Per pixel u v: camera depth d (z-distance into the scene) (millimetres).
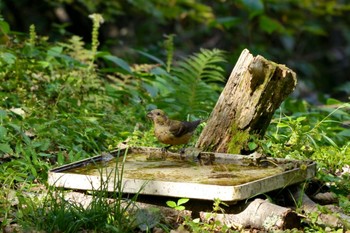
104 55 16062
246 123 10578
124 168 10195
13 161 10602
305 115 14641
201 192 9000
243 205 9141
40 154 11016
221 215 9195
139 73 16250
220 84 19859
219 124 10781
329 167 11188
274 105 10602
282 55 28562
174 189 9102
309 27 27734
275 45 30750
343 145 12422
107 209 8883
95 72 15750
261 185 9203
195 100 14344
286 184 9594
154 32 28812
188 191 9055
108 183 9391
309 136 11203
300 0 27188
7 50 14586
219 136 10781
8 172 10273
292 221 8945
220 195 8922
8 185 10055
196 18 24969
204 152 10672
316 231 8844
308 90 27938
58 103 13195
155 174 9852
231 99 10727
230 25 24266
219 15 28422
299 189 9930
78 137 12016
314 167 10000
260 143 10562
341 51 32656
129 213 9070
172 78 15789
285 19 27469
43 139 11516
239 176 9719
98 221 8758
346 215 9406
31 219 8898
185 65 14836
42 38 16375
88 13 23656
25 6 24641
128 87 15805
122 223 8766
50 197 9422
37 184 10273
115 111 14023
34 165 10781
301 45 31531
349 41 31844
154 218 8984
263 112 10570
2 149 10789
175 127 10883
